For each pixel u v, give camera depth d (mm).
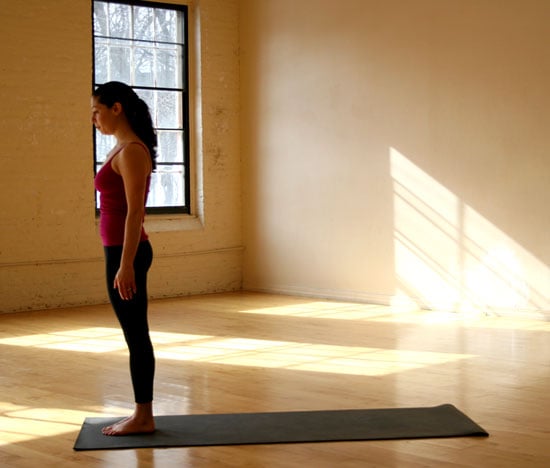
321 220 9602
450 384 5246
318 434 4094
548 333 7098
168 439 4020
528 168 7789
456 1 8250
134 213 3766
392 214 8906
